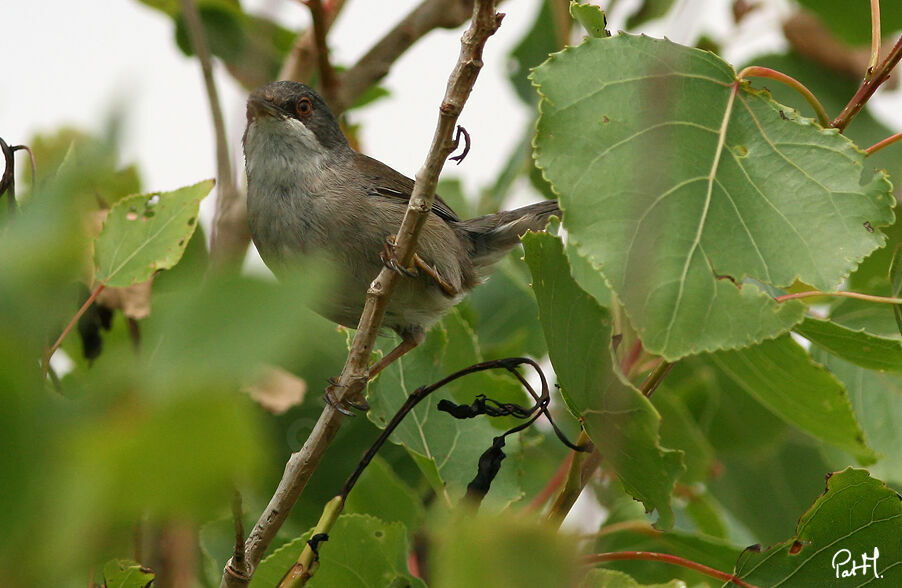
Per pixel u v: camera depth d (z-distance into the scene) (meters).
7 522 1.82
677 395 10.17
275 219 9.84
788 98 11.24
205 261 8.50
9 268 2.00
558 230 6.36
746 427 10.09
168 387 1.82
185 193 6.48
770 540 9.92
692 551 7.79
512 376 9.56
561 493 6.27
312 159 9.90
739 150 5.82
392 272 6.46
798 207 5.70
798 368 7.41
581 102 5.75
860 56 11.23
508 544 2.74
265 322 1.87
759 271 5.53
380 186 9.88
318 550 6.25
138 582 5.61
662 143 5.70
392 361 8.20
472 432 8.05
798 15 11.16
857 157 5.84
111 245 6.32
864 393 8.94
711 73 5.95
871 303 8.32
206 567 8.00
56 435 1.84
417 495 8.66
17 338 1.94
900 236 9.81
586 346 5.59
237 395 1.90
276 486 8.56
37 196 2.32
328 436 6.47
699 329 5.34
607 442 5.82
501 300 10.93
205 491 1.82
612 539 8.36
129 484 1.80
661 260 5.45
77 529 1.82
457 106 5.91
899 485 9.08
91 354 7.78
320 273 2.07
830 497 6.32
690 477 9.44
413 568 7.46
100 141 2.16
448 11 10.92
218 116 8.24
